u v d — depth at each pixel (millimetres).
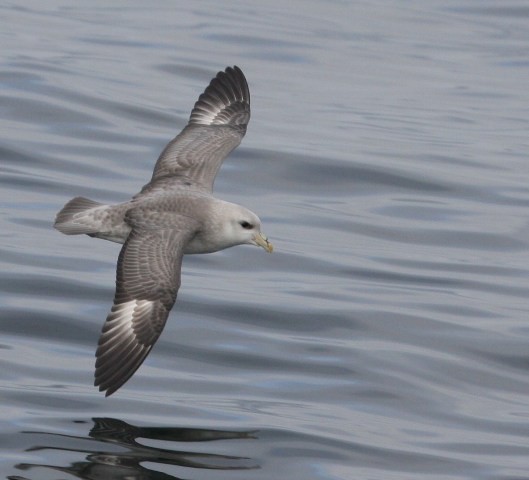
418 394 14469
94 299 16203
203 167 14148
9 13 29922
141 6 31625
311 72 27891
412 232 19672
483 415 14117
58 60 26281
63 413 13352
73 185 19953
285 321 16062
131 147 21875
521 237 19734
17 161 20688
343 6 33500
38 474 11992
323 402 14102
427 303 16953
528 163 23406
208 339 15461
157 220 12508
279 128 23875
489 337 16000
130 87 25062
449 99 27094
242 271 17703
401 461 12891
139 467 12281
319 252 18531
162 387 14188
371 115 25438
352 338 15750
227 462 12539
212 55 28047
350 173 21844
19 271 16766
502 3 34719
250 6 32500
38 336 15164
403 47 30438
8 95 23547
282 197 20688
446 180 22000
